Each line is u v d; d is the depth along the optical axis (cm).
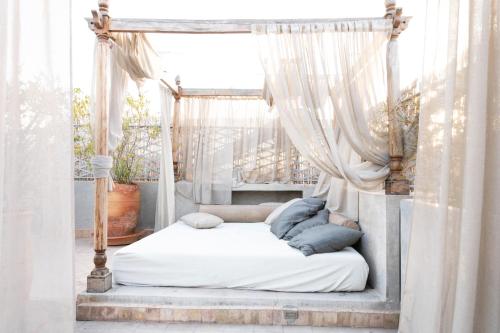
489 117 163
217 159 520
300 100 271
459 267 161
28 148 153
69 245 160
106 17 285
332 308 259
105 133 294
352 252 295
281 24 275
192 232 383
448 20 172
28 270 152
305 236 301
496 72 161
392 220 266
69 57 162
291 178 517
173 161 519
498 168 159
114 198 497
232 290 280
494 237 159
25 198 152
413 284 191
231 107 522
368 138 278
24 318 151
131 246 305
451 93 166
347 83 275
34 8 156
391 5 278
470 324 157
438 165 176
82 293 272
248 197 538
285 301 263
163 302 267
